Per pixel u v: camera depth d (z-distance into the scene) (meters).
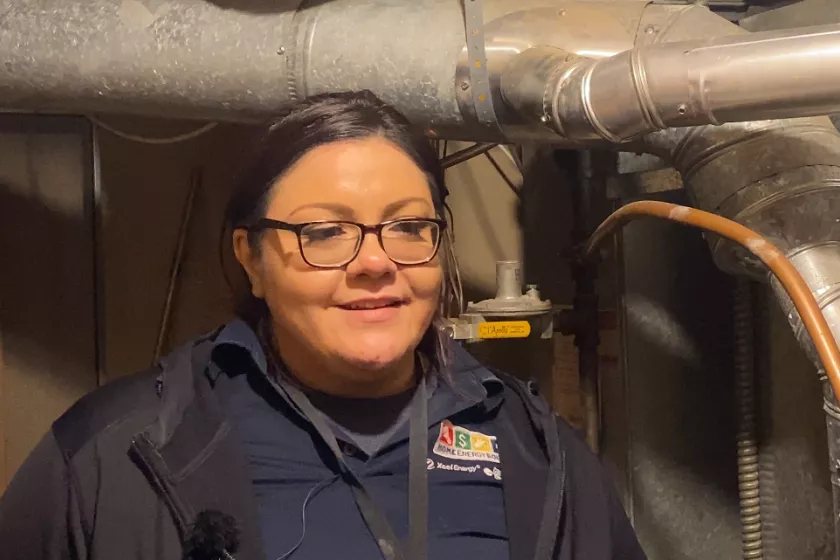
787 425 1.24
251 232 0.89
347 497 0.84
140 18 1.15
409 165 0.87
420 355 0.99
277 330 0.92
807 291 0.87
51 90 1.18
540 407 1.01
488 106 1.12
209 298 1.64
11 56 1.16
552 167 1.76
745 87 0.89
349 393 0.91
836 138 1.03
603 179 1.56
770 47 0.88
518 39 1.11
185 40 1.14
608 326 1.55
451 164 1.60
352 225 0.83
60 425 0.85
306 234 0.83
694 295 1.41
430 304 0.88
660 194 1.39
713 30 1.10
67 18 1.15
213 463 0.81
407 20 1.14
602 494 0.98
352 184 0.83
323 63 1.14
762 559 1.29
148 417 0.83
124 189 1.63
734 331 1.34
